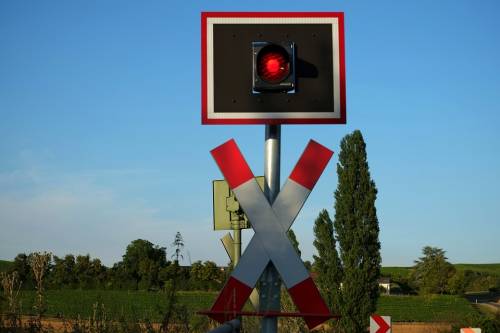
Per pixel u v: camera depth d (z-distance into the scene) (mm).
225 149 4676
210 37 4805
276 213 4598
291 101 4762
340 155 43688
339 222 42594
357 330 40781
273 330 4590
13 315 5730
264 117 4742
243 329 7523
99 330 6133
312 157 4641
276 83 4676
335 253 42281
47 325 6172
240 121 4734
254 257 4574
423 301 67750
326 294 41875
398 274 137500
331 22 4855
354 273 41219
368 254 41812
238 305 4539
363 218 42406
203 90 4758
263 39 4816
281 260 4559
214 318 4539
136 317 6609
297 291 4535
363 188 42844
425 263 112438
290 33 4832
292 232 29953
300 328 10539
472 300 97688
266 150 4773
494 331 29656
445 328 34594
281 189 4613
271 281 4633
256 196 4617
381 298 68312
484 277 115562
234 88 4766
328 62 4816
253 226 4594
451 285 105438
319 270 42469
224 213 8172
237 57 4793
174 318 6812
